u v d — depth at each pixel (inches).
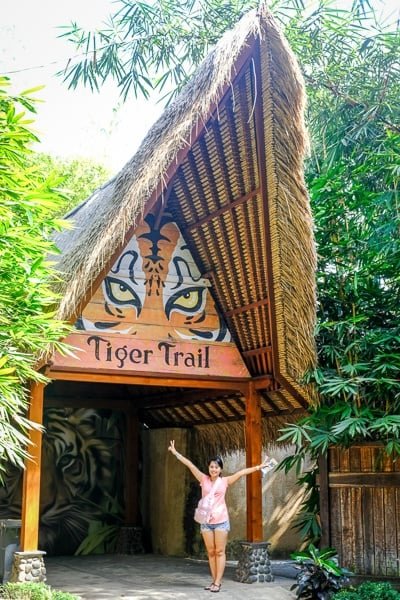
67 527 381.4
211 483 274.5
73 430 393.1
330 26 341.7
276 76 252.4
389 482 264.7
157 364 285.7
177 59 376.5
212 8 369.4
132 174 276.5
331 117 344.2
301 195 266.8
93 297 278.8
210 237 294.5
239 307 296.0
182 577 301.4
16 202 181.8
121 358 278.8
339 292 303.7
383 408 274.1
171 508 381.4
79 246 282.0
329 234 304.0
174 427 391.9
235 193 277.1
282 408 316.5
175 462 385.7
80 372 271.1
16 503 363.6
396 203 292.5
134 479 398.0
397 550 259.4
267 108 255.0
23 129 177.6
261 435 312.2
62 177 192.1
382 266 298.2
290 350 279.6
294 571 322.0
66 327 218.5
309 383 280.8
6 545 271.3
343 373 282.7
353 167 329.7
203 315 300.5
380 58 334.0
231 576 301.6
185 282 299.4
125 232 256.7
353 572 266.8
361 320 278.7
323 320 303.9
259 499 295.1
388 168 291.1
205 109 250.7
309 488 313.4
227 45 250.8
